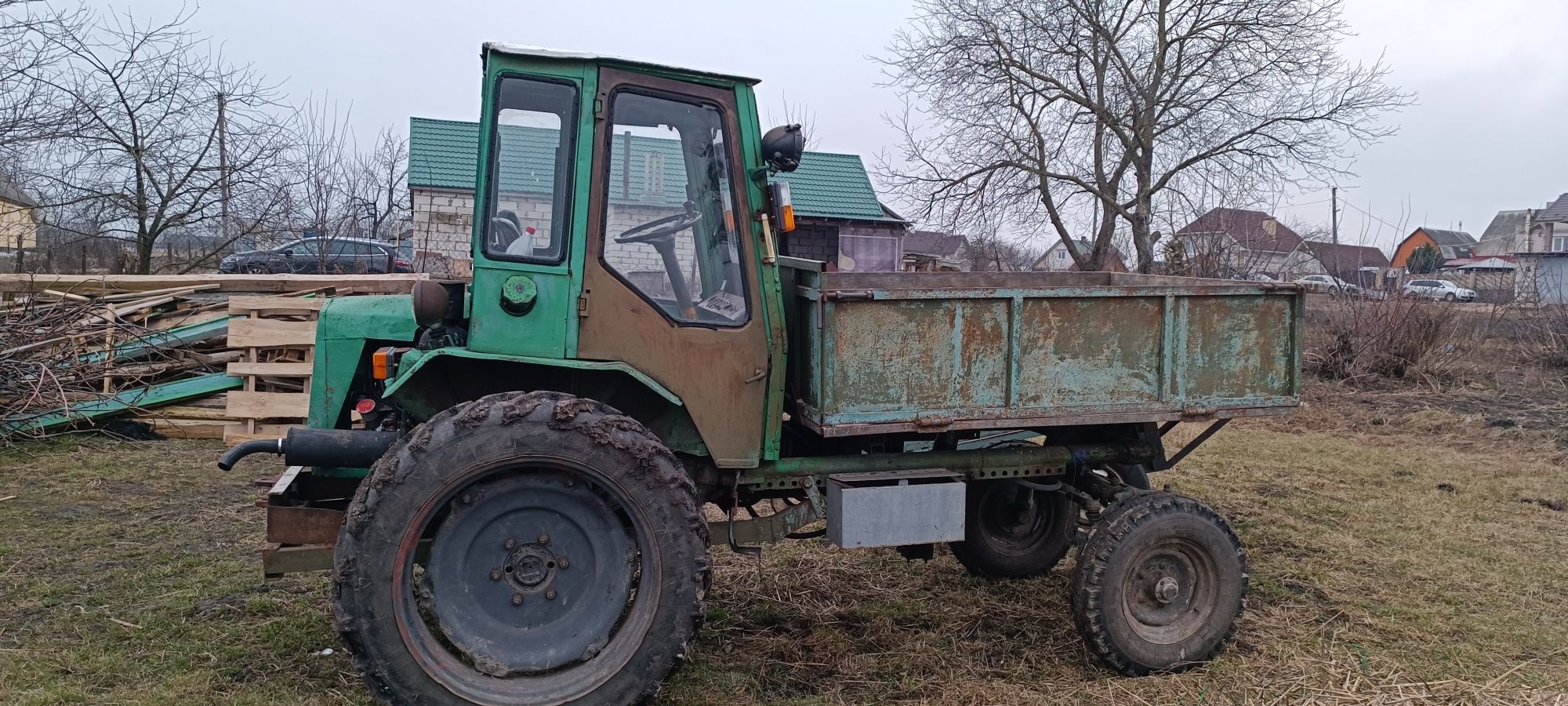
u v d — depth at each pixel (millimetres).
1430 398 10391
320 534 3246
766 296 3301
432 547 3014
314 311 7391
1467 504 6203
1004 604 4324
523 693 2973
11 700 3080
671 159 3221
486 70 3059
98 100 11070
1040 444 4520
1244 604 4109
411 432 2988
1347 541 5316
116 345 7594
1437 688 3480
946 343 3316
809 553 4996
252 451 3256
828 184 20453
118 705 3105
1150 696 3400
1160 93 16469
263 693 3234
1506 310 12773
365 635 2848
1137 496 3672
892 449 3852
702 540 3049
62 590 4145
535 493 3057
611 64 3109
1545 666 3689
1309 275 15672
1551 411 9523
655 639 3014
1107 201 16641
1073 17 16234
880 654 3746
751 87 3264
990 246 21641
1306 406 10070
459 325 3453
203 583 4293
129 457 6699
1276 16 15391
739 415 3289
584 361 3131
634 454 2977
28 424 6926
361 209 14164
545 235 3109
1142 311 3498
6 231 11445
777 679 3523
